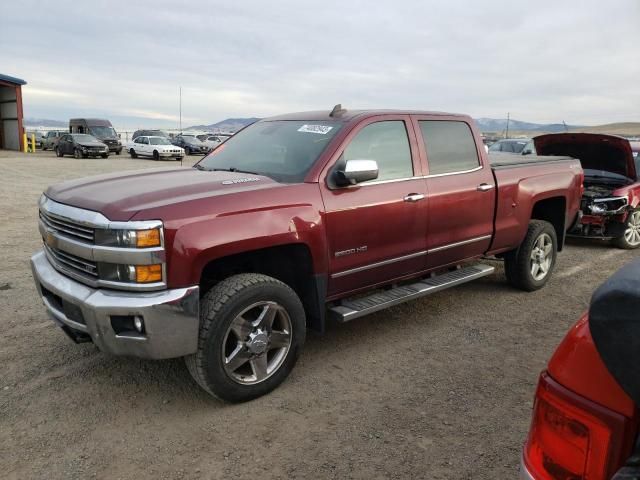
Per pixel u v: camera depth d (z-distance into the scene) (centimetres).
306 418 331
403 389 369
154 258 301
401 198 429
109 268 310
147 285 302
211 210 322
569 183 605
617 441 134
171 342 308
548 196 579
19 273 625
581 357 144
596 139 823
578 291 602
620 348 122
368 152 418
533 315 519
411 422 328
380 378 384
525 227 558
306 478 275
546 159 614
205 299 328
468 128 511
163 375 384
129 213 304
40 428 315
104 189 352
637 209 840
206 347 321
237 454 295
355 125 413
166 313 303
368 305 413
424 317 510
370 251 413
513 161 587
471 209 494
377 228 413
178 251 305
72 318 333
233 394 338
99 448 298
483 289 602
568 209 611
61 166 2408
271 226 343
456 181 480
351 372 394
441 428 321
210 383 327
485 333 472
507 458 293
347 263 399
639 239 853
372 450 299
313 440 308
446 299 564
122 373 385
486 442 308
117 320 310
